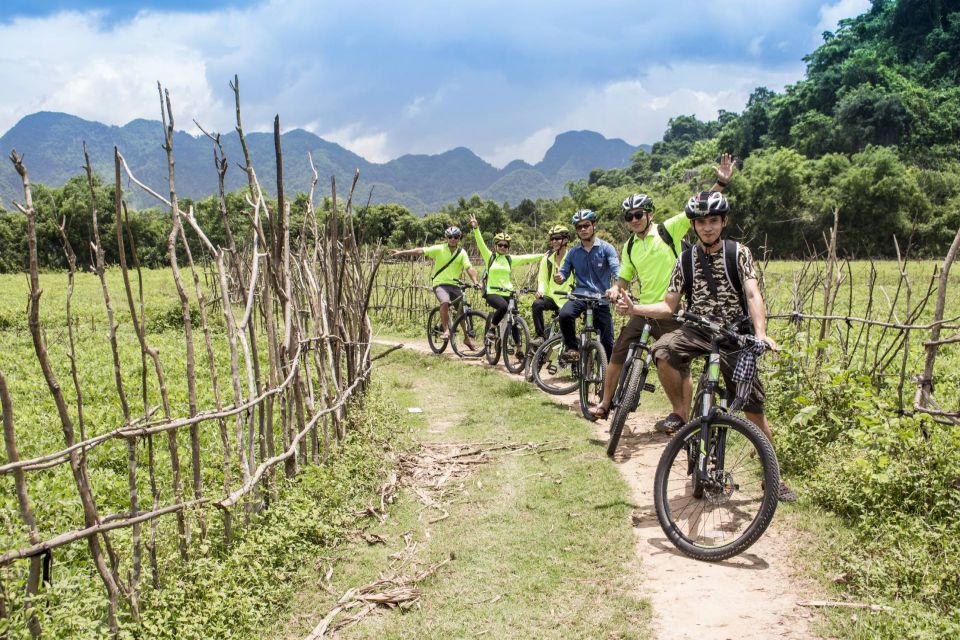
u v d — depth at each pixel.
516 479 5.70
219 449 5.91
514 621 3.61
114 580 3.38
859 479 4.62
